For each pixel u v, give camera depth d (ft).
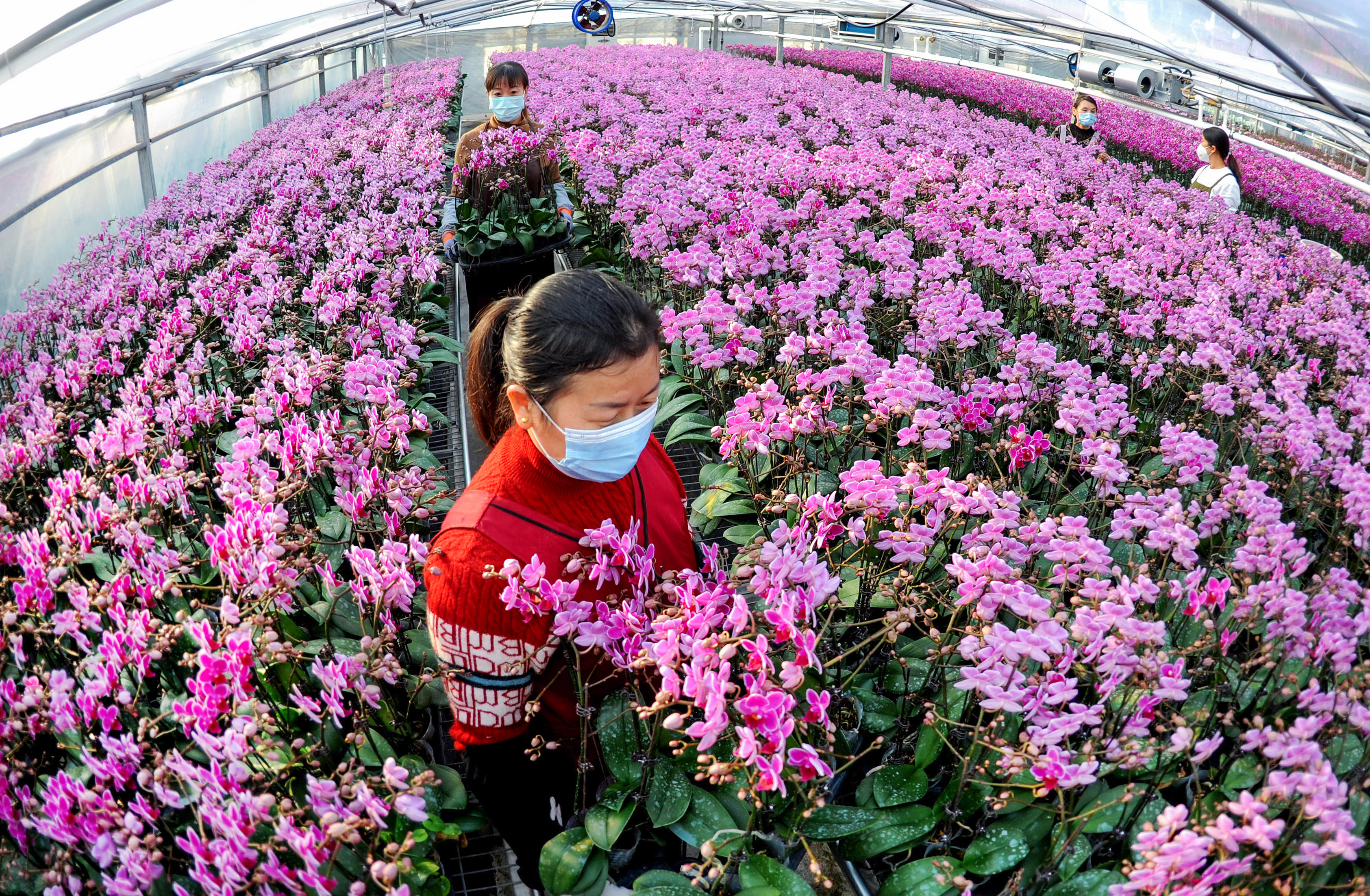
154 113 22.94
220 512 8.93
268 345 10.49
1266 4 11.24
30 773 5.33
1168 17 14.51
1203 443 7.48
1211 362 9.91
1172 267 14.64
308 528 8.43
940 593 7.12
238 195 18.86
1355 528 7.38
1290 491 8.50
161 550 7.37
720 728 4.32
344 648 6.82
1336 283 14.76
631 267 15.28
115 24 11.62
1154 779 5.43
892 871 5.82
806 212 14.19
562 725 5.39
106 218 19.67
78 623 5.61
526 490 4.70
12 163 15.29
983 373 11.32
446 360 12.37
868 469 5.81
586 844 5.44
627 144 23.25
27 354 13.25
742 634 5.38
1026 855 5.26
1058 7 17.83
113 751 4.72
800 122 29.19
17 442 8.83
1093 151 28.02
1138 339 12.44
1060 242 16.47
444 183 20.56
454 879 6.04
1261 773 5.59
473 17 45.50
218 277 13.12
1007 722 5.70
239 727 4.59
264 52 24.93
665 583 4.94
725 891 5.34
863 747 6.31
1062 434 9.49
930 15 35.12
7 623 5.92
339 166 21.91
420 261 13.30
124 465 8.45
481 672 4.66
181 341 10.65
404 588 5.49
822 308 12.15
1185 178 31.50
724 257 12.51
